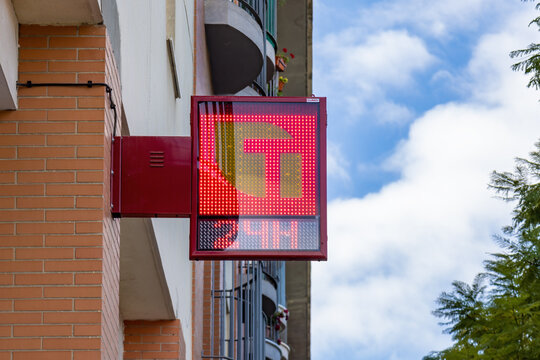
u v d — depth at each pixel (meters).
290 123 7.85
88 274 6.68
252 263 19.50
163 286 11.91
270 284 25.73
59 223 6.78
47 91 7.01
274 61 23.80
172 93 12.74
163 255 11.30
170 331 13.05
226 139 7.75
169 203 7.54
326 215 7.71
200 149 7.69
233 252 7.57
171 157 7.60
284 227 7.67
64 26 7.14
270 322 27.33
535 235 13.03
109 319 7.04
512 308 12.64
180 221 13.50
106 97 7.12
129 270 11.41
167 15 12.94
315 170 7.79
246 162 7.73
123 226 10.20
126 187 7.47
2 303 6.59
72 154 6.92
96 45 7.12
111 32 7.60
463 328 12.83
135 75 9.15
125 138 7.55
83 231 6.77
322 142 7.83
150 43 10.44
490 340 12.46
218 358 17.28
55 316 6.58
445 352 12.76
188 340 15.00
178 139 7.66
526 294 12.77
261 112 7.83
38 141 6.92
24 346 6.51
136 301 12.38
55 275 6.66
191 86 16.09
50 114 6.98
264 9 20.66
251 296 20.19
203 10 18.69
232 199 7.65
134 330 13.04
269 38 23.64
